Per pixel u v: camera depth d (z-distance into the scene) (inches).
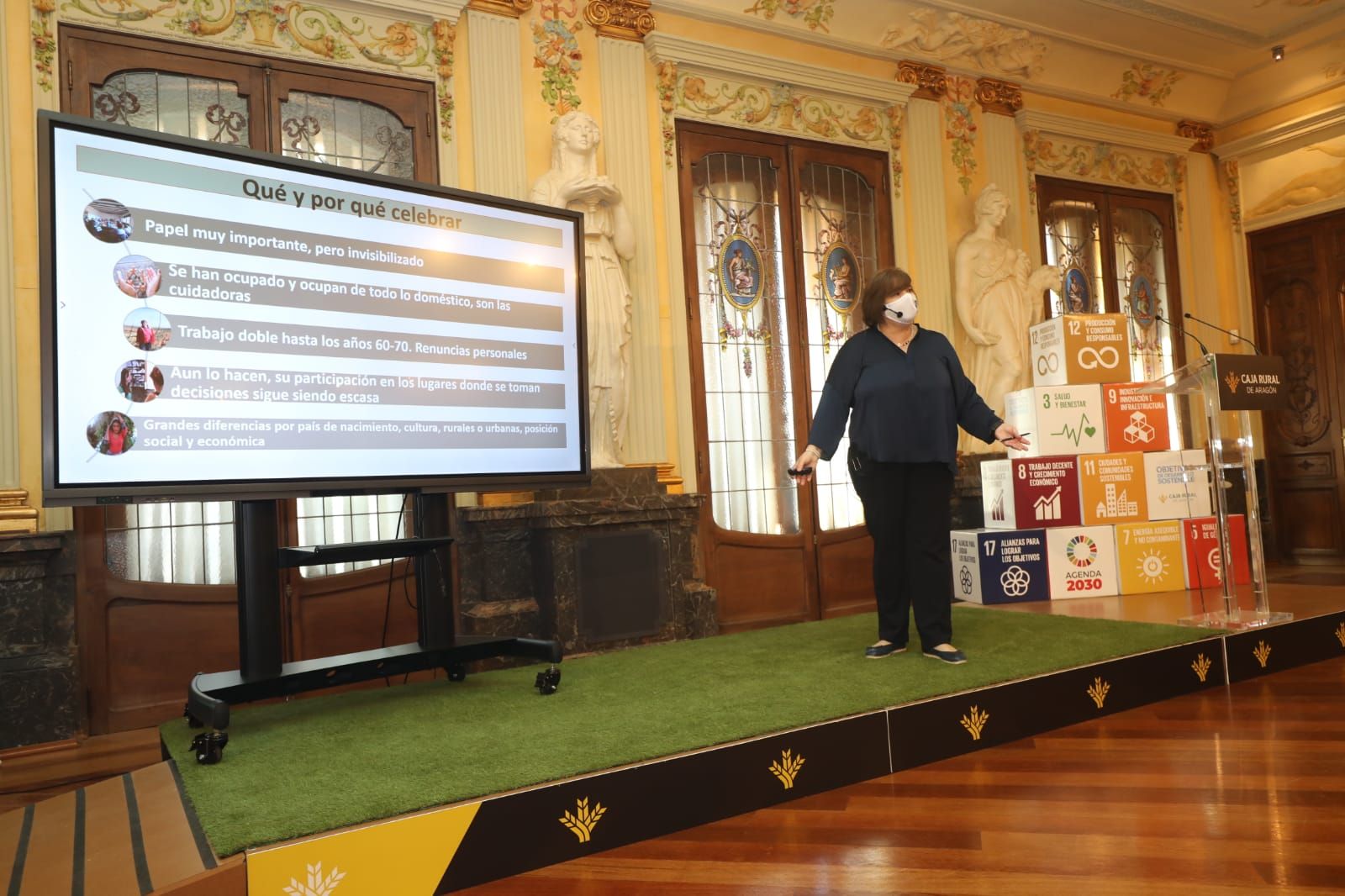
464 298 131.6
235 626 150.6
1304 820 73.2
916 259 234.8
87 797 82.4
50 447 95.8
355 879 65.9
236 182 111.3
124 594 142.5
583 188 174.6
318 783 77.8
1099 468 189.8
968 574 188.4
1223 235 302.2
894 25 231.6
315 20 165.5
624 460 186.7
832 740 90.2
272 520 109.6
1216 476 140.5
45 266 96.5
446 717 103.4
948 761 96.7
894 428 118.5
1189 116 295.7
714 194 210.2
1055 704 108.2
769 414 213.3
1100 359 195.8
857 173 229.9
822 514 218.7
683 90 205.9
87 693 138.7
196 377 106.5
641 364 193.9
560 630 156.4
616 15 197.6
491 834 71.4
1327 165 280.1
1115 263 275.4
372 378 121.3
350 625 160.2
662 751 81.1
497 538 164.6
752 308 213.5
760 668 121.3
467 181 178.9
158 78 153.6
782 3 215.8
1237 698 117.5
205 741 88.1
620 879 69.4
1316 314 286.2
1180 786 83.4
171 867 62.1
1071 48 259.0
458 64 179.5
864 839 74.9
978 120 251.0
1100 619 150.7
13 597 129.9
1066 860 68.1
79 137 100.0
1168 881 63.6
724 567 203.8
